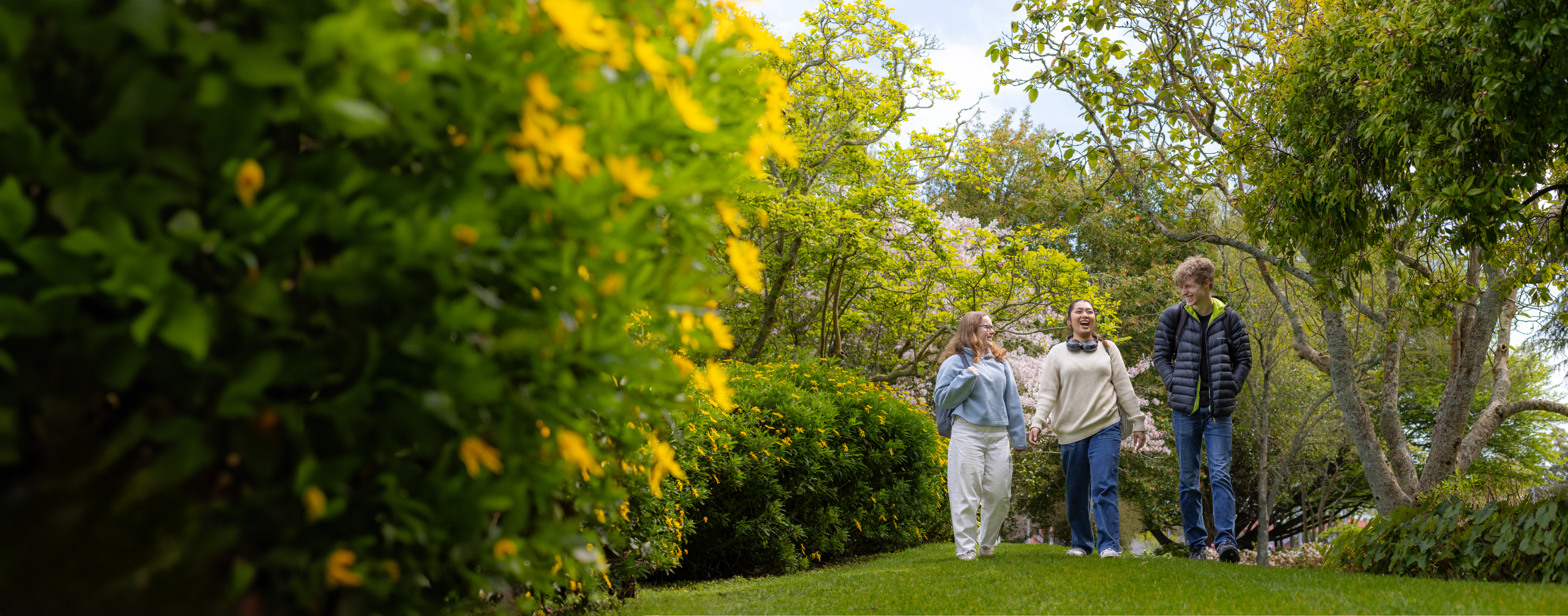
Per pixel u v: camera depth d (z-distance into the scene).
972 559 5.41
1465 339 8.85
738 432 5.72
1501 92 4.18
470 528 1.23
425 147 1.08
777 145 1.46
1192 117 8.45
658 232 1.28
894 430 7.54
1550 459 20.03
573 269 1.11
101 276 0.94
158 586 0.98
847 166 11.91
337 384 1.10
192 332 0.90
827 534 6.66
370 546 1.17
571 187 1.05
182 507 1.00
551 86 1.14
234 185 0.95
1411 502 8.48
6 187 0.85
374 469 1.20
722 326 1.44
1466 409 8.68
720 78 1.41
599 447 1.71
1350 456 18.09
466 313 1.06
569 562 1.73
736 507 5.77
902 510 7.48
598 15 1.17
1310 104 5.73
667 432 1.81
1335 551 5.34
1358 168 5.44
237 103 0.92
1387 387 8.94
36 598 0.94
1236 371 5.64
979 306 12.17
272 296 0.97
